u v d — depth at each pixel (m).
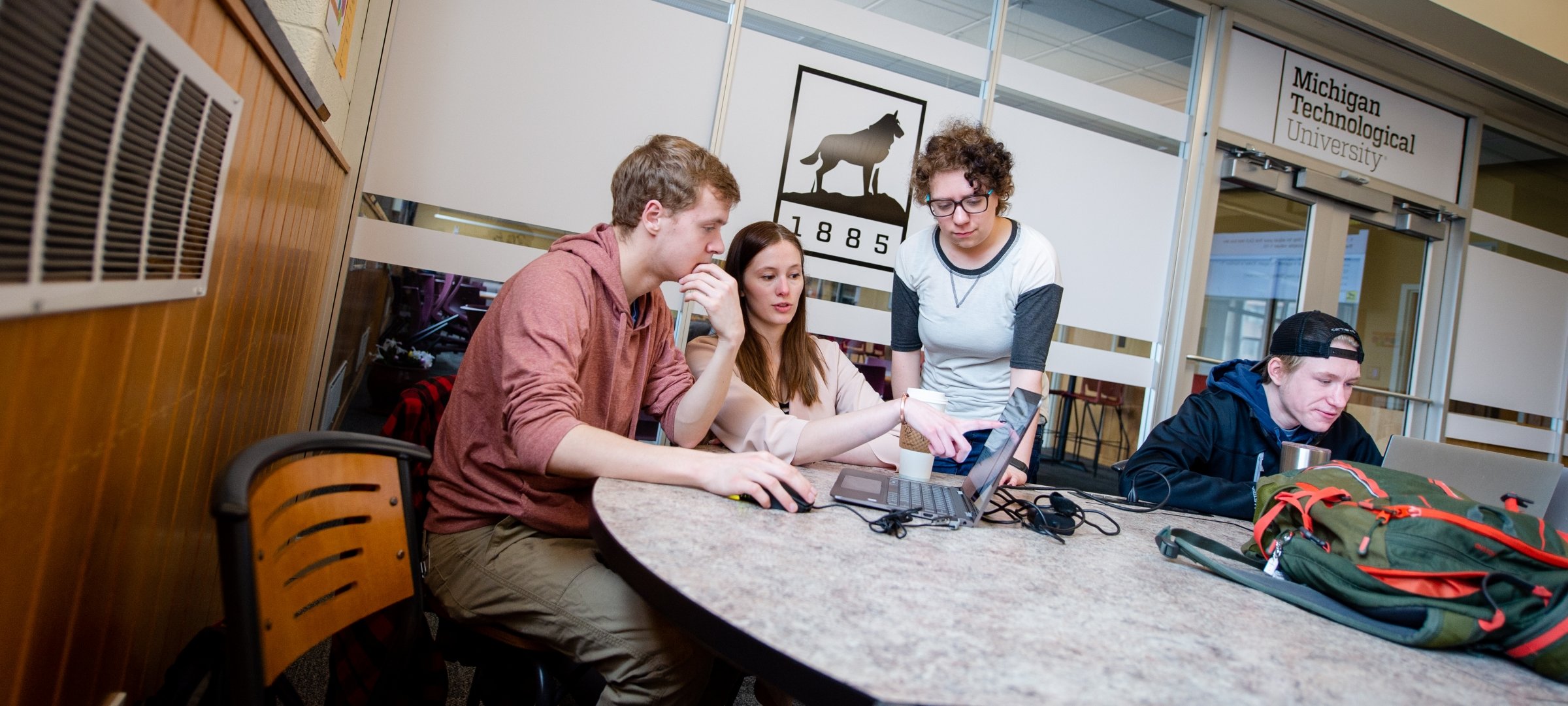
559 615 1.16
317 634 0.84
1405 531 1.01
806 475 1.50
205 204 0.90
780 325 1.94
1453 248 4.47
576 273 1.34
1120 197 3.60
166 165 0.76
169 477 1.02
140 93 0.66
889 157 3.14
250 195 1.12
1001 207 2.05
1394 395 4.37
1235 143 3.80
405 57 2.43
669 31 2.76
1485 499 1.77
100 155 0.61
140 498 0.92
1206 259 3.77
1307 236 4.09
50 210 0.55
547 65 2.60
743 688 2.02
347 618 0.90
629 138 2.72
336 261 2.37
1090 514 1.55
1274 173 3.91
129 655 0.99
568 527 1.29
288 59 1.16
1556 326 4.83
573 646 1.16
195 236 0.89
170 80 0.72
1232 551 1.24
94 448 0.74
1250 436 2.03
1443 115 4.40
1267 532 1.21
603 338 1.40
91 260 0.63
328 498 0.89
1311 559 1.08
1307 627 0.96
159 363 0.88
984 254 2.09
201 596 1.41
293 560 0.81
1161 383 3.73
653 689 1.13
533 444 1.17
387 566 0.99
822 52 3.00
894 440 1.88
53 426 0.65
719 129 2.85
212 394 1.14
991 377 2.22
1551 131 4.72
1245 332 3.93
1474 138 4.47
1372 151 4.18
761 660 0.68
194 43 0.79
